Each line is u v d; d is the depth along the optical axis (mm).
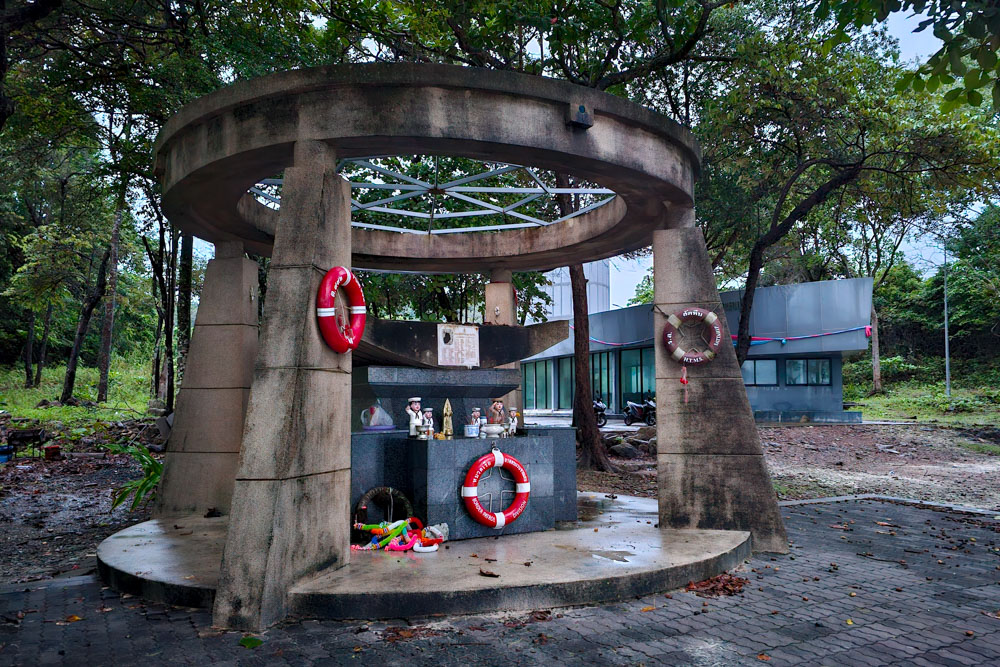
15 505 11078
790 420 25250
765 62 14320
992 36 5723
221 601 5105
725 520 7770
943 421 24672
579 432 15781
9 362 37188
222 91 6629
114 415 23797
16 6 13008
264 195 9508
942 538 8430
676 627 5098
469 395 8898
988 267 34750
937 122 14469
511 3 12375
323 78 6242
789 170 17875
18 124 14766
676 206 8531
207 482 8961
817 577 6531
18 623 5191
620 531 7789
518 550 6809
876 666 4398
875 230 27828
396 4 13852
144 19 15406
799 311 25062
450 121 6418
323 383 5961
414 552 6730
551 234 11008
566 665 4383
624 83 15094
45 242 25078
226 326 9242
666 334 8094
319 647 4684
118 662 4414
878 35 16094
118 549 6902
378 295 18031
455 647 4688
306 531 5621
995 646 4762
